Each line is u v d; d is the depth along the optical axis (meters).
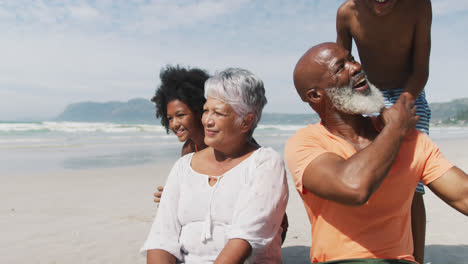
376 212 1.88
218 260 1.84
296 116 129.88
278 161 2.06
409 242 1.97
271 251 2.11
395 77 2.88
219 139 2.02
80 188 6.86
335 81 1.91
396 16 2.56
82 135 25.08
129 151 14.38
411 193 1.93
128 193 6.45
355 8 2.76
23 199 5.89
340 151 1.96
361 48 2.88
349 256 1.89
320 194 1.78
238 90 1.96
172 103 2.73
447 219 4.44
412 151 1.92
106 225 4.47
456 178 1.88
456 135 31.67
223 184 2.02
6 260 3.33
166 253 2.04
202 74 2.77
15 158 11.72
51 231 4.21
